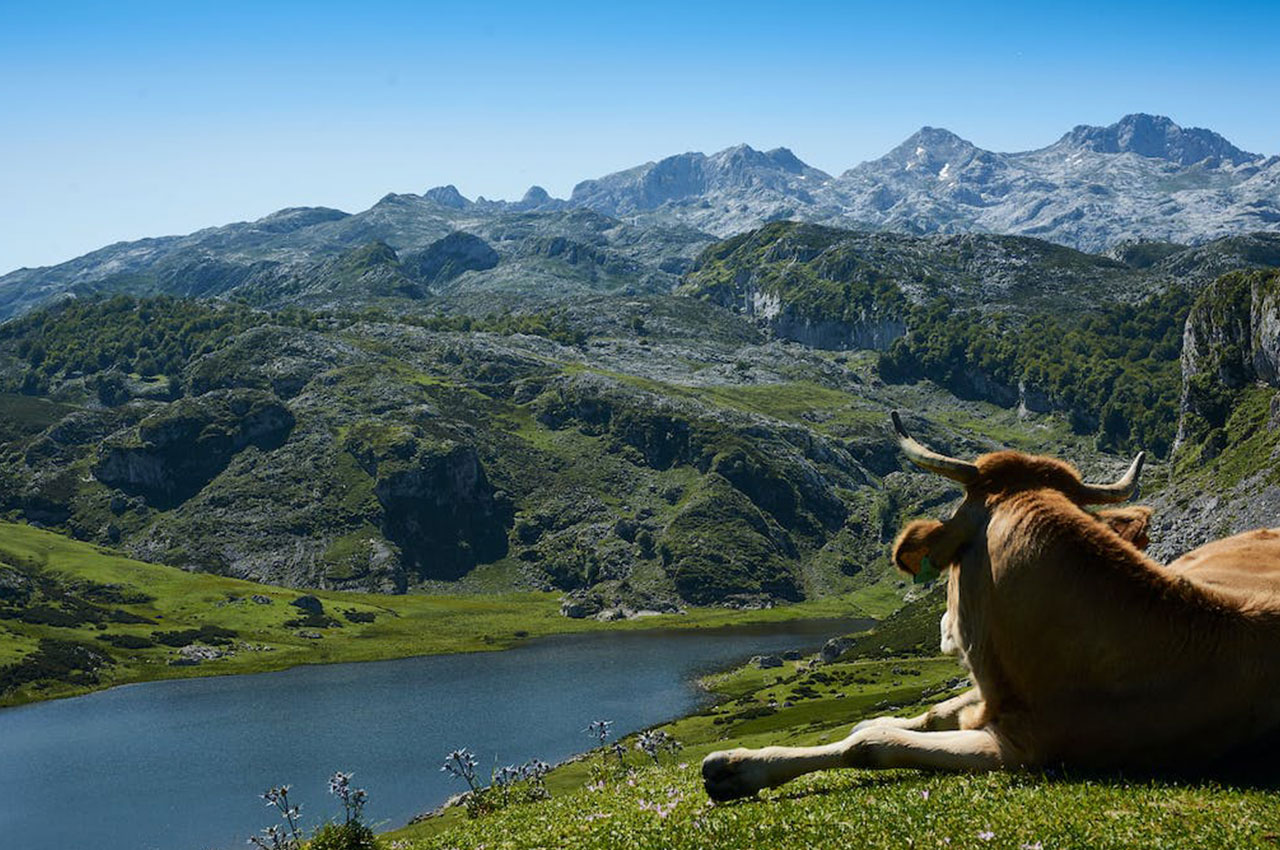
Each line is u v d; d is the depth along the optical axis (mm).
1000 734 9312
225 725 151750
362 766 126188
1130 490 9266
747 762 10391
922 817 8328
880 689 145500
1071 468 9492
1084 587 8594
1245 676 8336
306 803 109000
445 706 162875
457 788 112875
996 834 7664
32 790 120562
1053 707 8867
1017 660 8992
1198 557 10594
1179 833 7199
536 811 14742
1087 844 7297
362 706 164000
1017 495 9188
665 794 12461
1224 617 8453
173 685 184500
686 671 189875
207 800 113250
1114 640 8523
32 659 189250
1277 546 10086
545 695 170000
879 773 10352
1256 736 8336
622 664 199250
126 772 127000
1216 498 192000
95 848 98500
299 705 165500
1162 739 8508
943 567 9625
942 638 10273
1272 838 6883
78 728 152625
